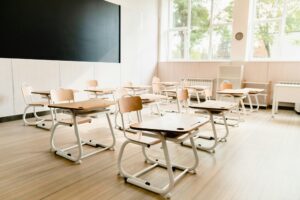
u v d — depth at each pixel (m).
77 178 2.47
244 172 2.67
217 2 8.21
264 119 5.59
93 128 4.46
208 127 4.69
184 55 9.17
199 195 2.16
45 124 4.67
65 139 3.77
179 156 3.13
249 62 7.62
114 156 3.09
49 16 5.44
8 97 4.88
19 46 4.96
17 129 4.32
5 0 4.65
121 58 7.61
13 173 2.56
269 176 2.57
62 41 5.78
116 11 7.26
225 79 7.88
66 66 5.92
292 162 2.97
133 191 2.22
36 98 5.38
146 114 5.88
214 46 8.52
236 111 6.46
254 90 5.79
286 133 4.34
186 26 8.97
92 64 6.62
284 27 7.23
